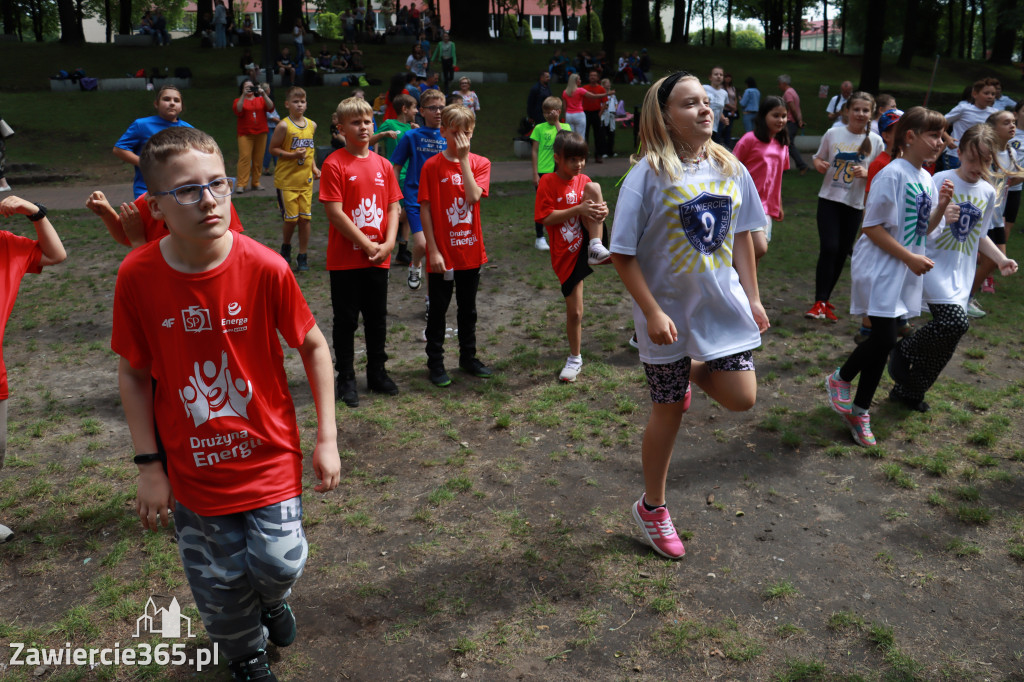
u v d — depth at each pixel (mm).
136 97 25516
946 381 5523
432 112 5945
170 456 2387
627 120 22500
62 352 6320
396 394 5395
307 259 9273
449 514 3844
